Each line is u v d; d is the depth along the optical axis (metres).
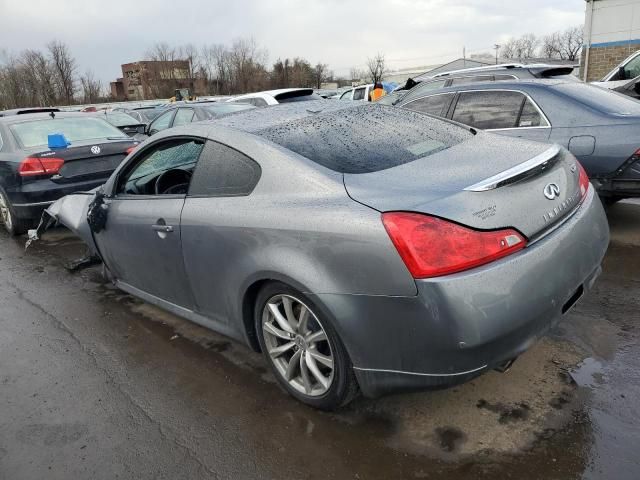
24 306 4.36
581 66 16.12
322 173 2.46
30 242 6.02
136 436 2.62
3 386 3.17
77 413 2.84
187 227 2.97
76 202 4.50
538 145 2.77
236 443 2.51
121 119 11.46
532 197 2.29
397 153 2.68
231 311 2.91
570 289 2.34
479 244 2.05
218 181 2.89
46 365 3.38
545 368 2.83
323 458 2.36
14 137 6.25
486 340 2.03
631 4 14.69
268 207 2.53
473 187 2.16
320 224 2.28
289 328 2.62
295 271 2.36
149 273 3.53
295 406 2.74
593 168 4.54
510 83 5.16
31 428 2.75
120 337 3.68
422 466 2.25
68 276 5.00
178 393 2.95
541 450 2.28
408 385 2.23
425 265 2.01
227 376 3.08
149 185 3.52
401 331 2.12
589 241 2.51
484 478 2.16
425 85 8.49
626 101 4.94
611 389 2.62
